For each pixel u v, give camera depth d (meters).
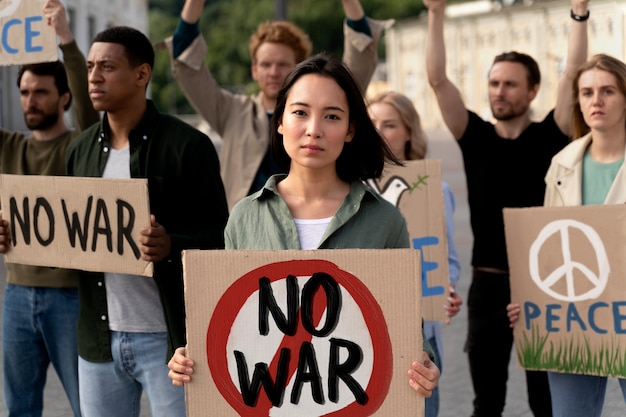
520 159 4.15
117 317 3.11
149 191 3.14
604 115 3.37
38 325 3.73
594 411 3.42
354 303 2.22
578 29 4.10
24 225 3.22
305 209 2.38
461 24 45.88
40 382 3.85
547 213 3.35
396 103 3.95
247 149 4.46
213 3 76.75
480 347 4.22
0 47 3.73
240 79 67.12
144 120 3.16
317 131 2.26
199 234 3.10
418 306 2.20
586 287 3.28
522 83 4.16
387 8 67.06
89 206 3.03
